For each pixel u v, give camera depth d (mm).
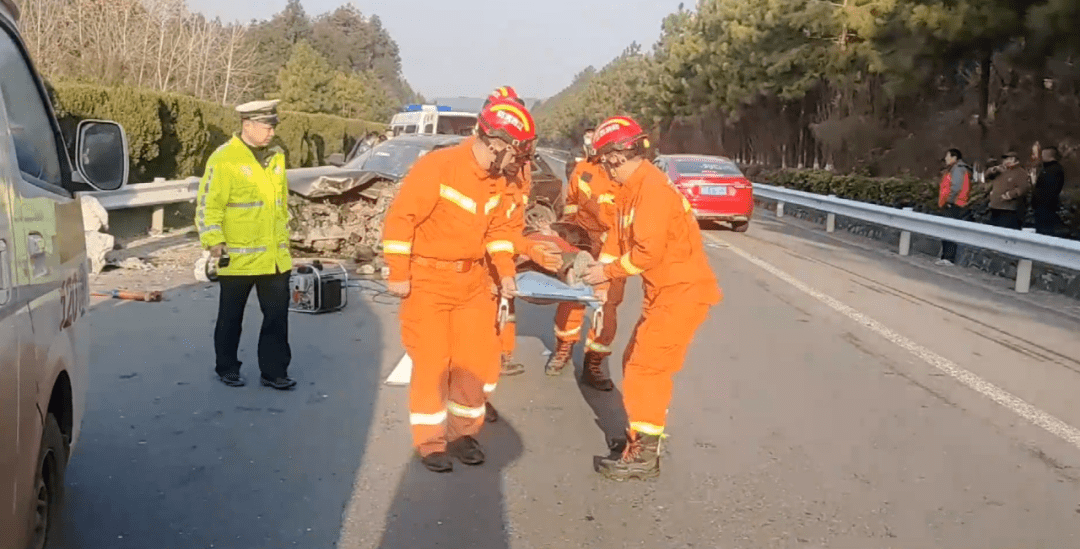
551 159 69250
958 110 27562
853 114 30562
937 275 13820
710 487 5188
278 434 5840
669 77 52469
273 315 6746
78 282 4176
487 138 5047
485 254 5543
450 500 4895
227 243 6586
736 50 40188
